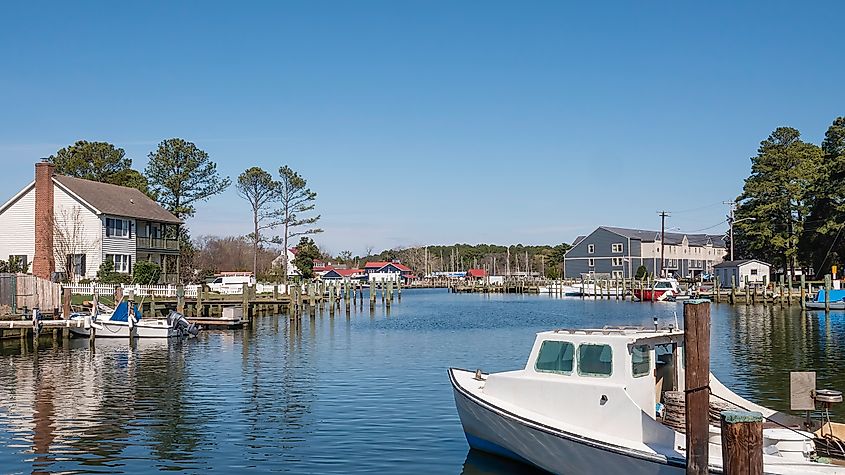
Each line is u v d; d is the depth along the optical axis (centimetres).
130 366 2725
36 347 3241
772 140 8356
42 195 5362
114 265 5428
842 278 7019
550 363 1293
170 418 1809
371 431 1664
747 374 2444
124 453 1496
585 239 11800
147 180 7831
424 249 18412
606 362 1203
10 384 2317
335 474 1349
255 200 8481
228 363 2802
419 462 1420
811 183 7669
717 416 1166
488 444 1423
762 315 5275
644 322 4947
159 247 6250
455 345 3434
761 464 884
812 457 1042
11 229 5488
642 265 11050
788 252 7769
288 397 2078
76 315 3697
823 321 4691
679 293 7944
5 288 3759
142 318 4091
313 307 5131
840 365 2647
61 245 5378
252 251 10619
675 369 1276
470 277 15825
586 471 1154
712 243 13088
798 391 1176
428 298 9612
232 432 1666
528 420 1238
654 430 1109
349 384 2292
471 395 1386
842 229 6769
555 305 7544
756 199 8212
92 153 7838
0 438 1617
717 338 3612
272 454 1484
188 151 7875
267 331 4209
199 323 4306
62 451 1511
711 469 970
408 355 3041
